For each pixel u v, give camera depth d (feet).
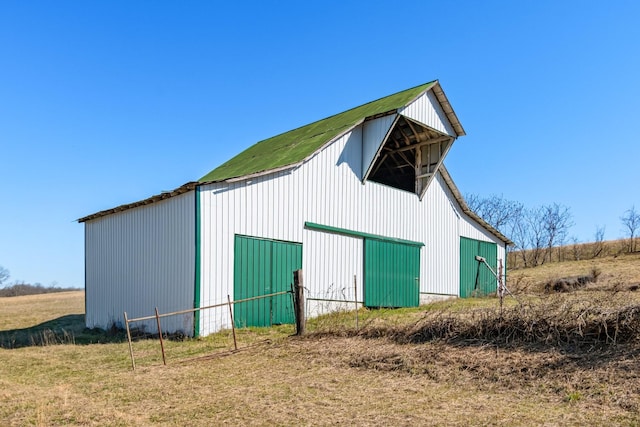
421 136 64.08
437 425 19.17
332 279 52.65
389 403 22.24
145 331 46.29
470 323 30.76
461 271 72.74
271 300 46.34
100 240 55.06
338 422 20.02
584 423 18.66
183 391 25.17
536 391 22.67
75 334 50.19
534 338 28.30
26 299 125.90
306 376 27.61
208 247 41.91
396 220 61.72
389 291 59.36
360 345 32.73
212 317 41.81
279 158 54.54
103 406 22.75
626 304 27.71
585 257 129.18
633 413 19.19
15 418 20.85
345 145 55.83
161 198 44.93
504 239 82.99
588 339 26.61
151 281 46.14
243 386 25.95
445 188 70.90
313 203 51.44
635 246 127.54
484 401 21.89
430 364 27.58
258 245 45.75
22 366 32.63
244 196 45.01
